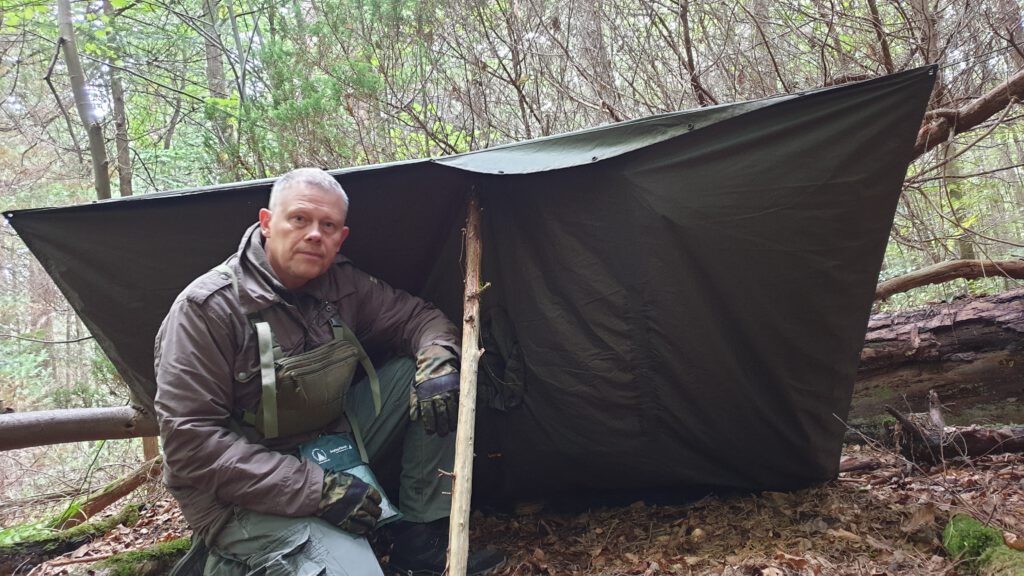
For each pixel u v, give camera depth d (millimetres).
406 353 2424
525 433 2713
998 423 3271
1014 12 3854
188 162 7125
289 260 2043
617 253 2365
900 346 3396
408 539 2318
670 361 2430
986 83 4223
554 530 2795
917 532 2240
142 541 3166
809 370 2451
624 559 2408
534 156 2301
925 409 3383
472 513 3037
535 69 4953
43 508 4684
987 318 3295
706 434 2568
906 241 4285
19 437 3344
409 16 4863
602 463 2697
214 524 1964
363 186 2428
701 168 2217
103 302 2504
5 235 9828
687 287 2332
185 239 2445
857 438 3375
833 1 4199
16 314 10258
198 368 1901
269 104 5266
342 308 2264
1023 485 2545
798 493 2727
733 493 2797
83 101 5180
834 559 2148
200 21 6840
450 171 2387
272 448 2062
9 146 9391
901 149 2078
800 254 2250
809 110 2098
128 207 2354
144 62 7336
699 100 4355
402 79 5039
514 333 2621
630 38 4805
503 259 2576
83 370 9195
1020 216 6008
